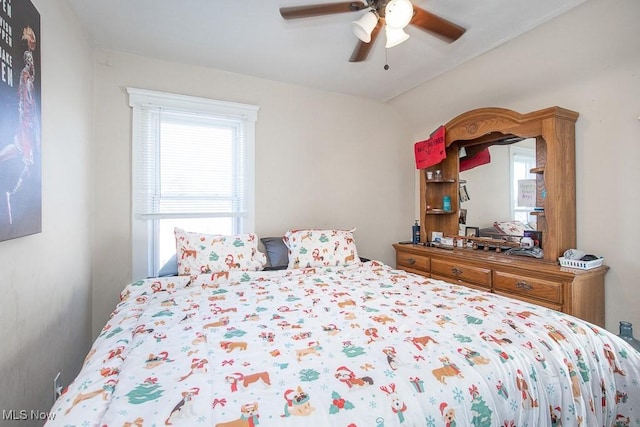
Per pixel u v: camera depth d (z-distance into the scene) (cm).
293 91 291
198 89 253
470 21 188
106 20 190
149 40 213
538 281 194
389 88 299
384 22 159
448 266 258
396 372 87
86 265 204
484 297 158
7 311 106
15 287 112
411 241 340
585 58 193
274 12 182
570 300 177
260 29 200
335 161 313
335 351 101
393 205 348
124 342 110
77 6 176
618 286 188
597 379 107
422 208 314
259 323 127
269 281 199
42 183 135
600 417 104
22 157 111
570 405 96
